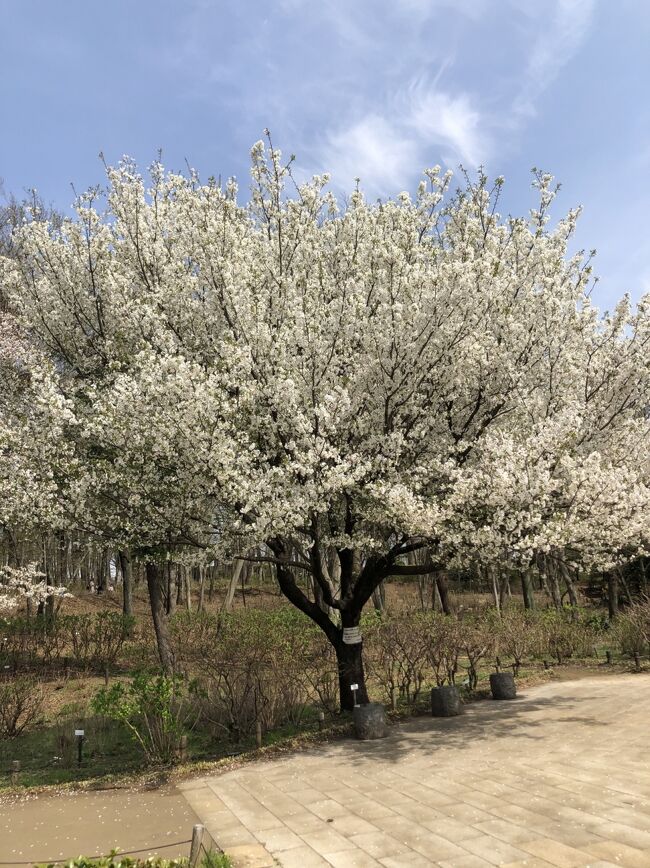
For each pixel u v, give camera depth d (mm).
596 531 8023
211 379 8039
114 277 10656
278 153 10086
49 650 13938
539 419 9102
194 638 14844
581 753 7012
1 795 6871
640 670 13219
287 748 8125
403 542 9055
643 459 9328
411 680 11297
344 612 9844
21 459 9039
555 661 14969
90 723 9602
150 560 11508
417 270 9336
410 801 5754
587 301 9930
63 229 12016
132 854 4918
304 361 8945
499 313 9594
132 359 10031
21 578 13586
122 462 8703
